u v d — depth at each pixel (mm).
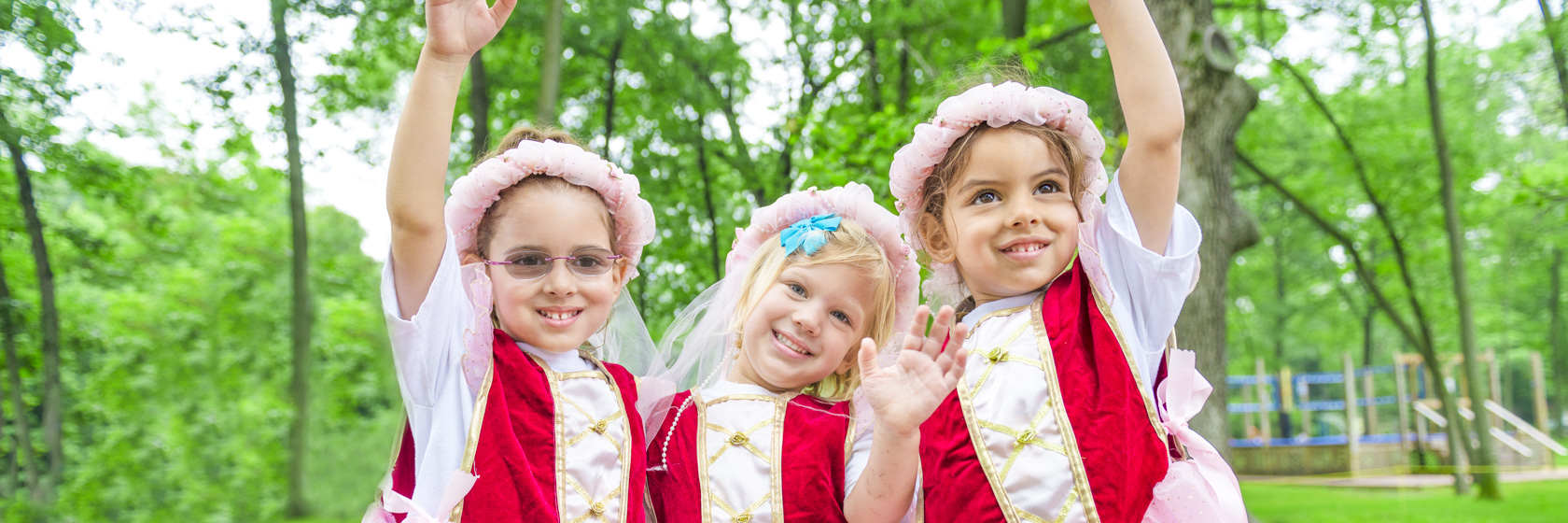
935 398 1974
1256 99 6477
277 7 10969
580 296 2227
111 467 13641
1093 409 2115
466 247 2293
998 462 2135
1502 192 15180
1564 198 12430
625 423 2295
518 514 2041
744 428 2414
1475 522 11062
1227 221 6305
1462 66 14109
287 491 13180
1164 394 2275
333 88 12078
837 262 2414
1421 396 22375
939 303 2660
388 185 2020
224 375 14977
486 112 11562
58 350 12898
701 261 14148
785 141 13562
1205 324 6188
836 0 13602
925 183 2424
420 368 2092
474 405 2139
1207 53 6273
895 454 2035
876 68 13930
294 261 12289
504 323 2258
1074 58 12508
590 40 12727
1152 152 2209
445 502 1974
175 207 14266
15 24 10094
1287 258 24609
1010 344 2258
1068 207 2250
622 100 14383
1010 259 2227
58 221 13305
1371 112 14648
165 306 14773
